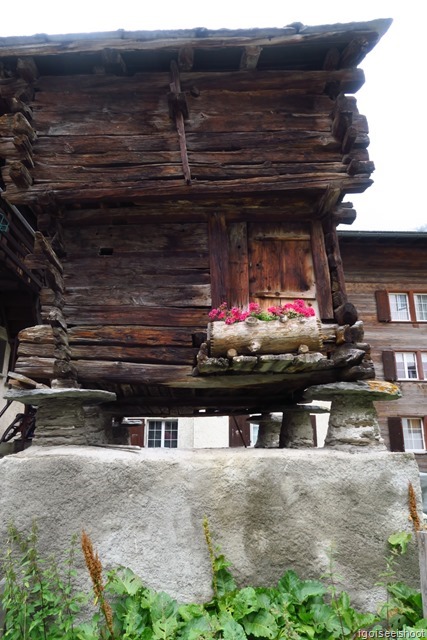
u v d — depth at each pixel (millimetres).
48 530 3438
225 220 4676
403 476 3746
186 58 4406
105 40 4281
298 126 4656
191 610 3062
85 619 3217
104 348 4285
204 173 4453
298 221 4773
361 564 3514
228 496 3605
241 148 4578
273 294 4551
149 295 4438
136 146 4516
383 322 12477
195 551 3467
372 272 12758
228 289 4492
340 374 4223
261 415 6598
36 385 4062
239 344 3717
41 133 4523
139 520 3494
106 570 3348
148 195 4340
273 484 3656
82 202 4426
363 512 3631
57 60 4535
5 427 12281
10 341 12609
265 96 4734
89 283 4457
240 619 3010
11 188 4336
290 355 3693
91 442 4637
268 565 3482
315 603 3225
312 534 3559
